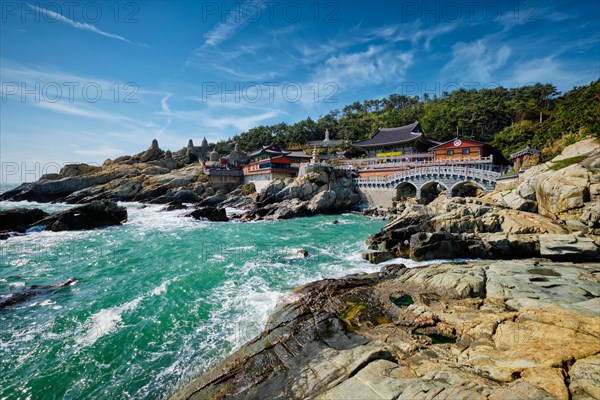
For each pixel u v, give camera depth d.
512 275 15.28
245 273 19.88
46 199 74.25
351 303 14.05
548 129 54.44
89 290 17.14
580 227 21.00
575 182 22.30
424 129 92.94
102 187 73.00
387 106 148.50
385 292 15.24
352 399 6.84
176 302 15.47
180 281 18.30
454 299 13.77
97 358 11.05
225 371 9.62
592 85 51.22
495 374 7.64
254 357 10.05
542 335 9.37
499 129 83.94
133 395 9.36
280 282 18.25
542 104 85.38
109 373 10.30
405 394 6.63
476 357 8.64
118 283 18.17
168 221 43.53
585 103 44.31
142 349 11.59
